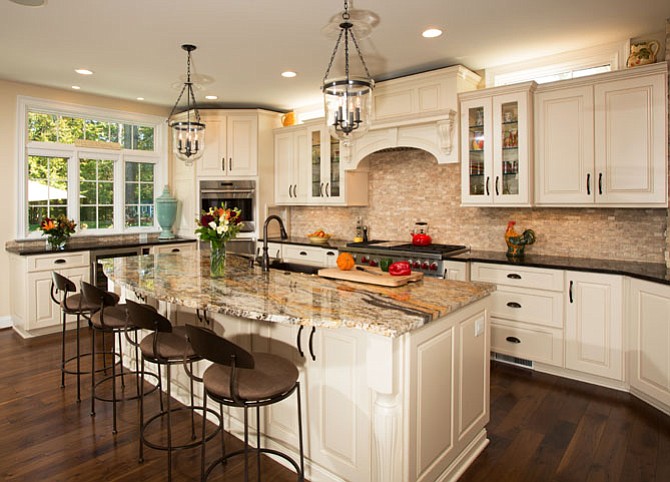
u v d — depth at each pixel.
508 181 3.91
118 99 5.57
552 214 4.03
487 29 3.35
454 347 2.23
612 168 3.41
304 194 5.62
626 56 3.58
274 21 3.18
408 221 5.01
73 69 4.29
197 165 5.79
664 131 3.19
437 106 4.21
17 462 2.41
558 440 2.62
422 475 2.01
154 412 3.02
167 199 5.84
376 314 1.94
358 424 2.07
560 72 3.95
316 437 2.26
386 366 1.81
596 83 3.46
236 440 2.68
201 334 1.83
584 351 3.38
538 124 3.76
